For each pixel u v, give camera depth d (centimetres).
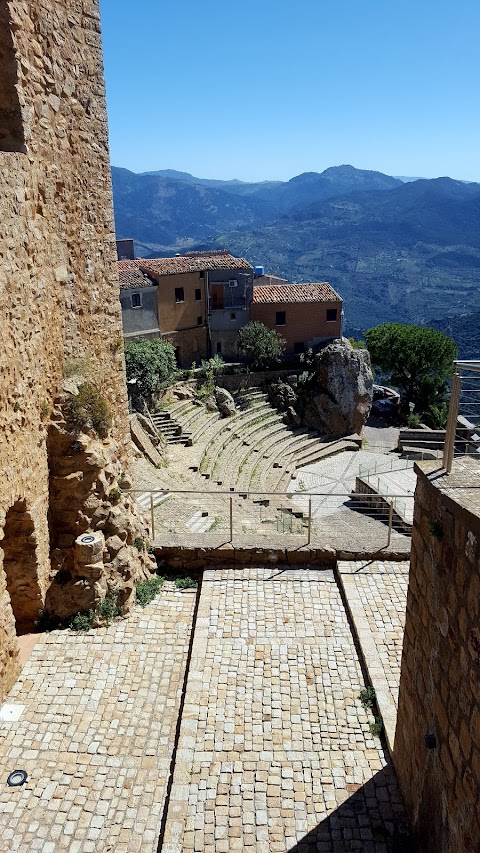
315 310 4456
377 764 802
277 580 1215
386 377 5291
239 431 3397
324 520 1986
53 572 1088
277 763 798
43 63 995
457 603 554
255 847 690
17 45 891
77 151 1152
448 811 578
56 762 805
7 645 908
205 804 739
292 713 881
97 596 1080
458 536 547
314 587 1192
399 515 1889
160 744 841
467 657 530
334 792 760
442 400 4859
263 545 1270
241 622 1083
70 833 713
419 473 661
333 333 4531
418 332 4769
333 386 3847
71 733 852
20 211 917
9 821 724
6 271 868
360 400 3894
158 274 4097
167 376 3450
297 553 1265
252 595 1165
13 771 789
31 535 1004
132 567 1149
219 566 1268
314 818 725
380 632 1037
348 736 845
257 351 4109
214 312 4406
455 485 605
